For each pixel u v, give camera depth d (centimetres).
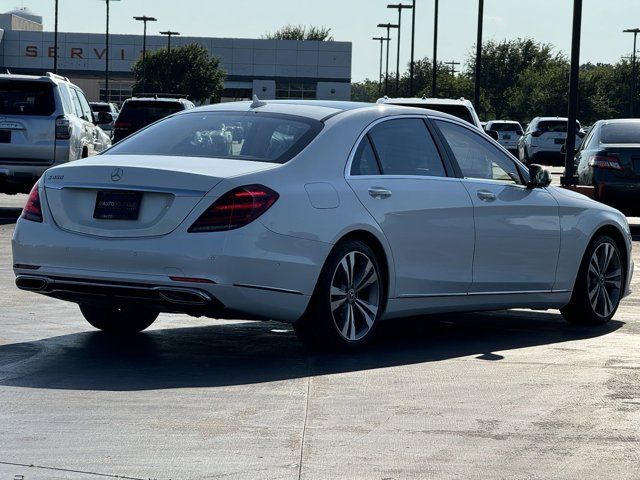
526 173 1095
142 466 600
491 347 996
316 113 962
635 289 1459
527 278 1076
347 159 935
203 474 588
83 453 622
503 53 14375
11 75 2231
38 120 2228
